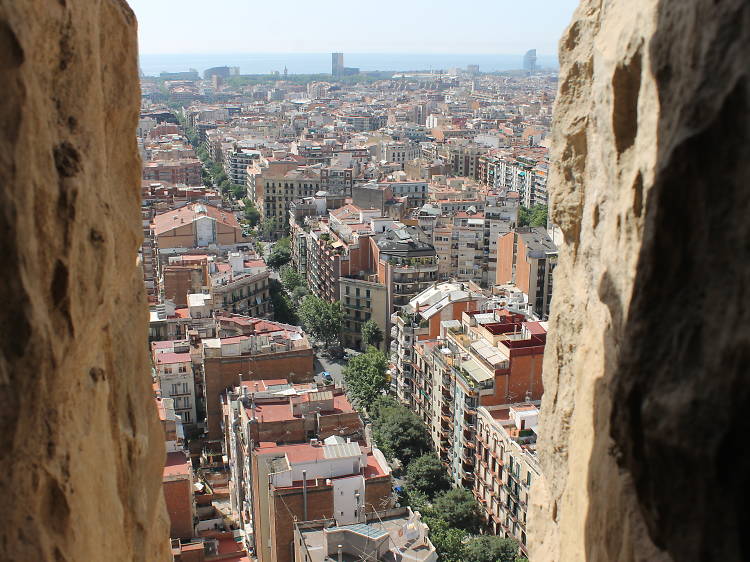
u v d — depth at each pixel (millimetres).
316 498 82188
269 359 118625
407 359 135750
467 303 135750
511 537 95625
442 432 117750
